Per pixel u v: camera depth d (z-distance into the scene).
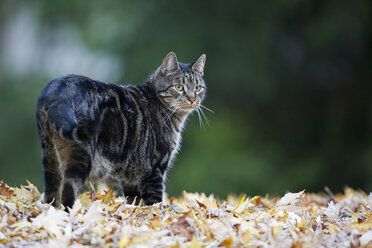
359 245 5.44
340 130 20.45
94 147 6.28
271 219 6.14
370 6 19.03
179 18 19.42
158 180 7.10
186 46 18.80
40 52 23.50
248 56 19.16
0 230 5.30
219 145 19.53
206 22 19.17
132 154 6.81
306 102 21.12
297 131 21.09
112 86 6.80
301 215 6.50
